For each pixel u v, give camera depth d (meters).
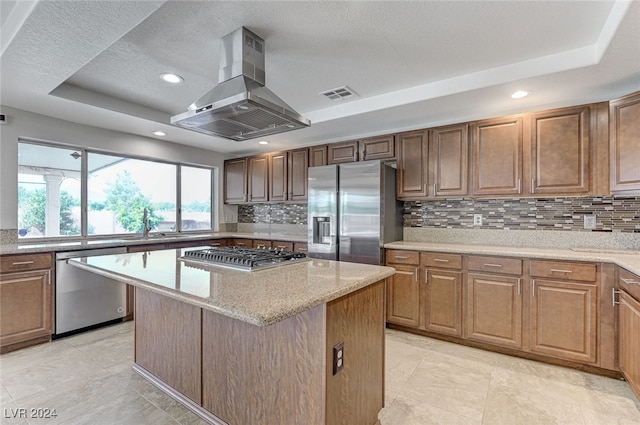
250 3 1.65
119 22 1.65
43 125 3.16
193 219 4.84
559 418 1.86
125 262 2.07
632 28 1.66
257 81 1.98
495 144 2.94
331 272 1.75
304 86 2.73
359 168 3.36
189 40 2.01
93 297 3.20
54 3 1.50
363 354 1.65
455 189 3.14
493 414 1.90
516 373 2.38
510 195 2.86
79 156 3.57
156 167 4.37
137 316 2.34
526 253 2.56
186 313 1.97
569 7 1.68
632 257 2.27
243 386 1.67
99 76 2.55
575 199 2.86
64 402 2.00
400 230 3.68
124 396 2.07
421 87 2.70
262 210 5.18
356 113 3.07
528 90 2.46
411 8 1.70
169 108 3.29
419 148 3.36
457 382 2.25
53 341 2.91
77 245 3.05
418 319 3.07
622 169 2.30
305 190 4.26
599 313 2.30
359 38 1.99
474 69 2.40
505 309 2.65
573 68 2.10
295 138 4.11
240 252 2.25
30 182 3.22
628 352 2.04
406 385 2.21
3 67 2.13
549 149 2.69
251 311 1.11
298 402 1.46
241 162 4.96
